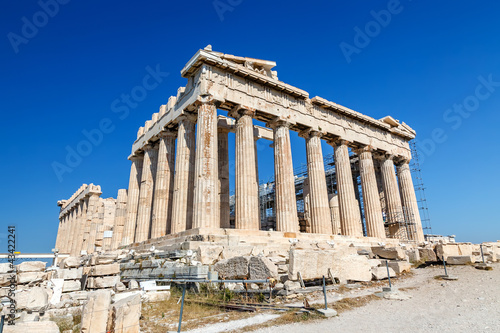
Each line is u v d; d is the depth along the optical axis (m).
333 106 30.17
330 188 43.06
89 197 44.62
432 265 19.75
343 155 30.50
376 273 15.55
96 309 7.75
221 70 23.95
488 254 20.31
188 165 24.22
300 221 36.03
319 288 12.55
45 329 6.96
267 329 8.16
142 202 28.67
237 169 23.53
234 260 13.20
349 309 10.14
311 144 28.31
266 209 42.56
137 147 32.75
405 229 33.66
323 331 7.87
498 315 8.88
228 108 25.06
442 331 7.70
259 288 12.09
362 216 40.84
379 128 35.41
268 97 26.12
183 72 24.27
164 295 12.54
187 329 8.49
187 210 23.88
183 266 14.20
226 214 28.34
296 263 12.59
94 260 14.12
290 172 25.42
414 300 11.38
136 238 27.70
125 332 7.60
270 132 33.72
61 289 12.07
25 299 9.38
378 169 39.81
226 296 11.89
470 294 11.83
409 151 38.75
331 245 21.98
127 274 18.12
